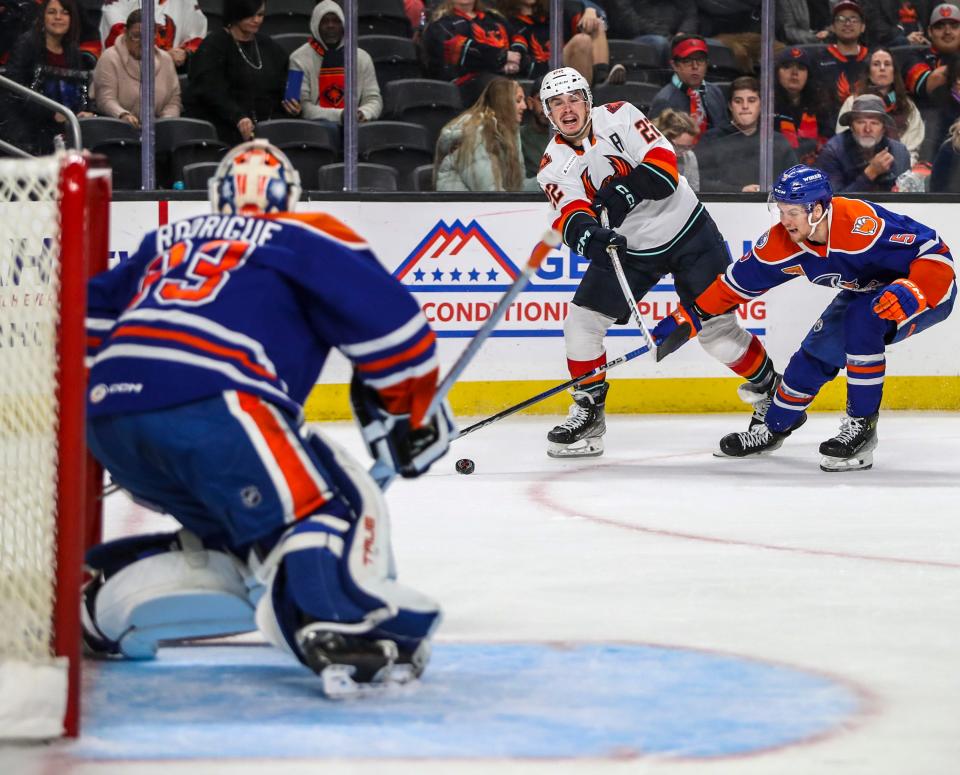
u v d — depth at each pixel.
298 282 7.43
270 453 7.21
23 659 6.71
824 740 6.68
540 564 11.94
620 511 15.24
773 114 26.95
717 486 17.41
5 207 6.93
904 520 14.59
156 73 25.86
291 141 26.52
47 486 6.83
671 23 27.31
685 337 19.33
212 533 7.89
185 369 7.21
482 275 25.39
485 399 25.47
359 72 26.62
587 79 27.08
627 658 8.45
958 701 7.44
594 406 20.30
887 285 18.16
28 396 6.92
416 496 16.48
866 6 27.47
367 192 24.92
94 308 7.96
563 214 19.66
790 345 26.12
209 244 7.56
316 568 7.21
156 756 6.42
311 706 7.32
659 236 20.34
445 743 6.61
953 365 26.59
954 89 27.95
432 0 26.92
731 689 7.68
